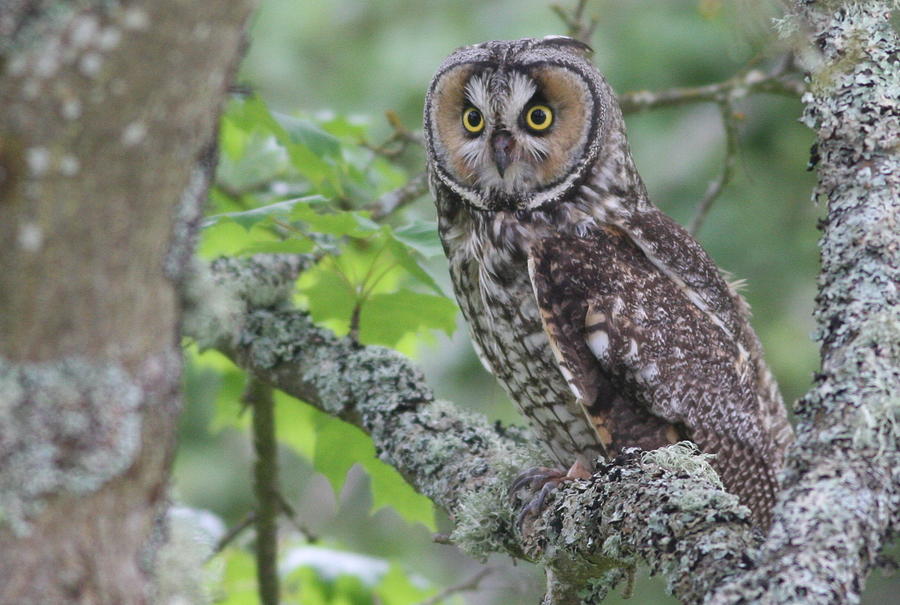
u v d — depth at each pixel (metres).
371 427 7.65
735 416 8.38
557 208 8.55
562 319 8.07
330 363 7.93
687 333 8.27
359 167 10.61
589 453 8.49
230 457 16.20
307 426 10.23
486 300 8.59
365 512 16.94
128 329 3.23
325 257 8.84
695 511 4.72
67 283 3.09
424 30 16.91
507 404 14.91
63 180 2.99
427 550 16.55
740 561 4.23
